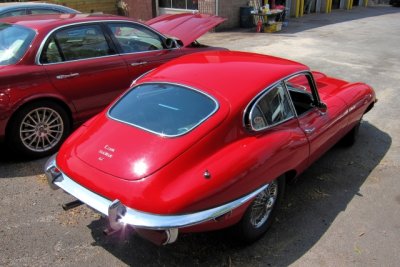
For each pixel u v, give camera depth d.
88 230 3.93
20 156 5.29
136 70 6.20
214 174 3.14
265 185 3.50
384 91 8.52
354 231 3.99
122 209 3.04
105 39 5.92
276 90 3.89
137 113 3.70
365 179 4.98
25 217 4.10
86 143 3.60
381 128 6.57
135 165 3.20
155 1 18.33
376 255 3.66
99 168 3.30
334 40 14.34
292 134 3.89
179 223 2.96
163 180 3.09
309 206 4.38
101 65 5.77
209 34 15.31
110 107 3.98
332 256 3.64
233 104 3.50
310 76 4.43
